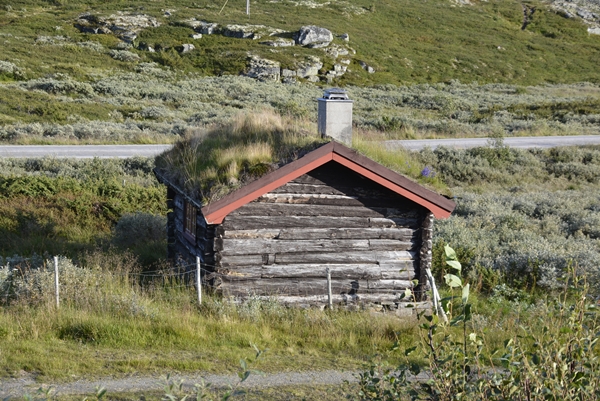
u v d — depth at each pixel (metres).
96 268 13.88
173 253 15.80
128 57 69.19
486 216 22.55
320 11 94.38
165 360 10.04
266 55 71.88
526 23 107.75
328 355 10.82
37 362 9.68
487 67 82.81
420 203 12.97
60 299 12.27
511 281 16.56
